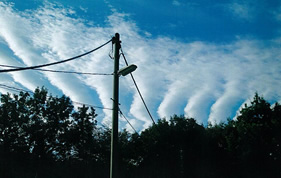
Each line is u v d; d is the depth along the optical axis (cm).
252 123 2933
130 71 825
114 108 789
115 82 832
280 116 2931
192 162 3591
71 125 4903
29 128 4638
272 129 2864
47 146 4750
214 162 3506
